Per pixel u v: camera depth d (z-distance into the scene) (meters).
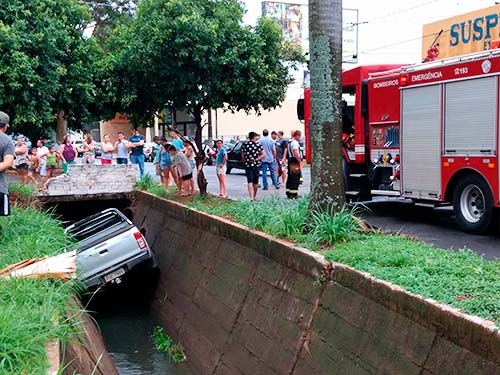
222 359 8.22
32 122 14.41
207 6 12.37
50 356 4.39
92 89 14.83
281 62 13.80
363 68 12.52
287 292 7.00
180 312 10.61
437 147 10.38
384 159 11.95
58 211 17.53
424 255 6.20
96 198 17.02
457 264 5.80
